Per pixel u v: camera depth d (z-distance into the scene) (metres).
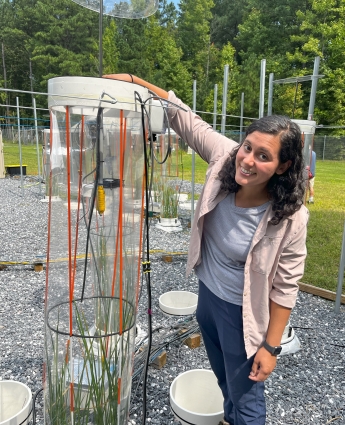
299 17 24.55
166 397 2.32
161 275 4.33
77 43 36.97
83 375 1.61
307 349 2.95
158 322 3.23
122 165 1.51
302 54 24.98
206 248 1.73
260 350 1.61
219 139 1.79
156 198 7.04
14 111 30.44
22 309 3.43
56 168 1.52
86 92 1.34
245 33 30.81
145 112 1.58
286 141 1.34
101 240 1.65
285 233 1.52
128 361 1.72
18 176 12.40
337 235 6.39
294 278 1.58
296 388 2.49
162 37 34.31
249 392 1.71
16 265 4.44
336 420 2.22
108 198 1.57
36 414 2.15
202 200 1.63
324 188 11.10
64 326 1.63
